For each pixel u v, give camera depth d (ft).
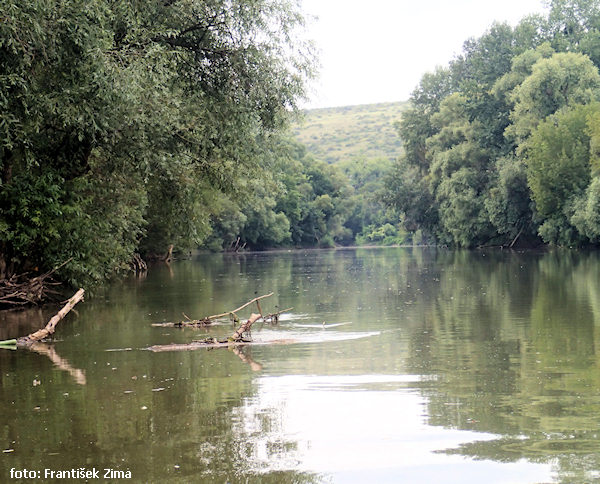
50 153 74.13
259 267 176.86
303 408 31.42
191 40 78.59
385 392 34.17
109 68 60.29
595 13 276.82
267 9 77.10
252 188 89.71
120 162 77.15
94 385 36.73
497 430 27.61
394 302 79.10
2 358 45.62
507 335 51.78
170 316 68.03
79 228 76.43
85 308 76.13
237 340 50.96
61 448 26.45
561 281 100.37
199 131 79.10
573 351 44.37
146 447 26.37
